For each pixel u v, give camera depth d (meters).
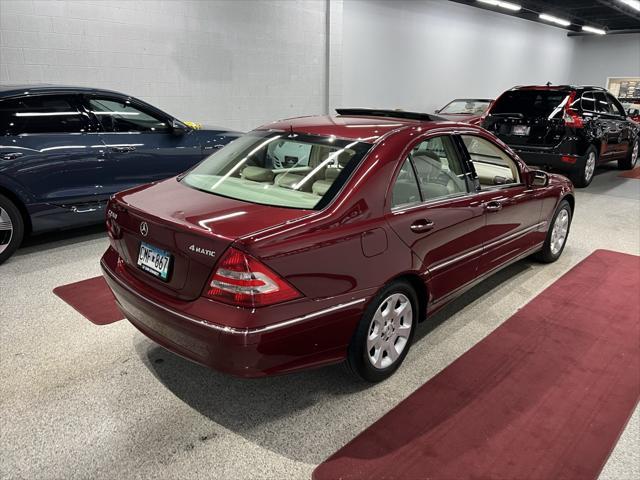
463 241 2.91
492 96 16.48
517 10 14.97
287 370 2.09
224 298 1.93
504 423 2.27
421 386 2.55
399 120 2.95
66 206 4.45
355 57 11.08
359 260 2.23
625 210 6.43
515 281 3.96
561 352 2.90
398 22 11.91
